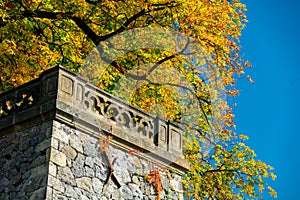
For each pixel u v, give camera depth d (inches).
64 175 818.8
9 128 864.9
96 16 1278.3
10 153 855.1
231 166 1414.9
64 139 832.9
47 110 832.3
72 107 846.5
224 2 1401.3
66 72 855.1
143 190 904.3
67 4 1234.6
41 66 1150.3
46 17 1208.8
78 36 1253.7
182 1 1300.4
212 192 1381.6
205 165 1400.1
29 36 1158.3
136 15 1290.6
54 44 1200.8
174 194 941.8
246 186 1411.2
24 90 874.1
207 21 1348.4
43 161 816.3
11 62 1125.7
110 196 860.0
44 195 792.9
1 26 1155.9
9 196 829.2
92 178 847.7
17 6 1181.1
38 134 837.2
